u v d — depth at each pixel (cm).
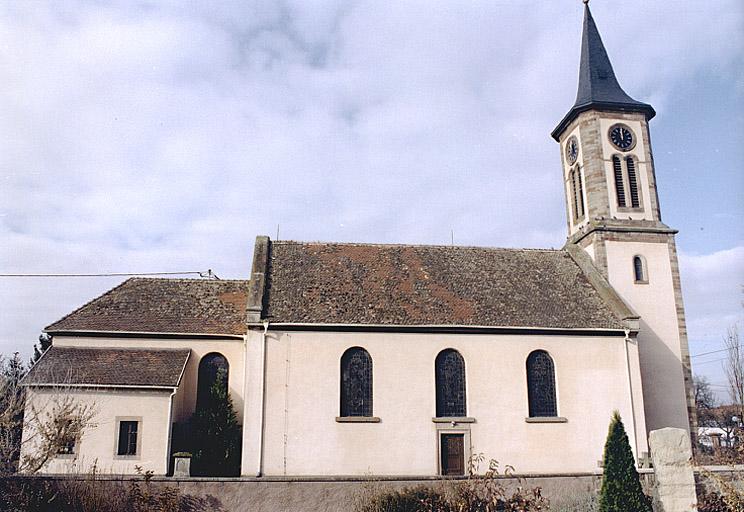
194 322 3209
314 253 3516
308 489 2469
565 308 3281
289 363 2930
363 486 2491
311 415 2888
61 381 2739
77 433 2453
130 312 3234
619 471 2294
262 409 2861
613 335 3180
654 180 3841
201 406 3086
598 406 3081
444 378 3052
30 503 2202
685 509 2489
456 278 3425
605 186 3772
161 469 2733
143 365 2944
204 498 2398
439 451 2930
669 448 2556
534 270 3600
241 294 3484
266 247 3478
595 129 3862
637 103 3906
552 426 3025
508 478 2588
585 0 4228
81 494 2241
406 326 3020
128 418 2772
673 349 3550
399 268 3456
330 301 3114
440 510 2294
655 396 3469
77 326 3083
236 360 3142
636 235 3694
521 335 3119
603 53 4103
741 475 2627
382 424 2923
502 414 3014
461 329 3067
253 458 2802
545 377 3116
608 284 3484
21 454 2580
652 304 3600
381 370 2988
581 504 2514
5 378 2533
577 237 3862
